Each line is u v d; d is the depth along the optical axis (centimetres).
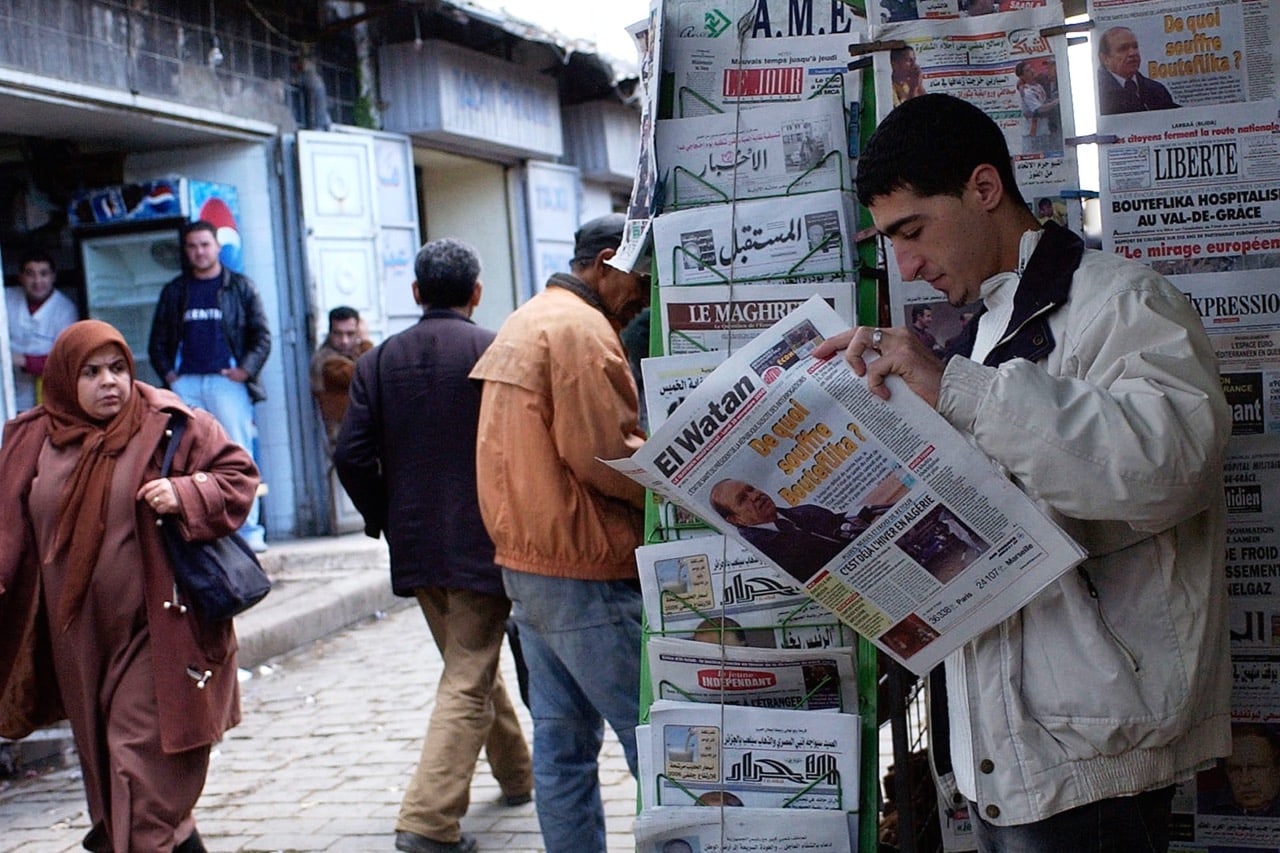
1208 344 200
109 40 862
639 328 455
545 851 413
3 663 401
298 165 1025
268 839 461
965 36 271
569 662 362
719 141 268
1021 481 203
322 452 1024
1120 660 200
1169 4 279
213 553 388
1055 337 204
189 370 920
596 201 1525
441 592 452
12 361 877
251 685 693
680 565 273
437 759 427
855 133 271
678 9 273
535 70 1341
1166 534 201
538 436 360
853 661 265
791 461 205
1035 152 276
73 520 385
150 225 934
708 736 268
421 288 465
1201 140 279
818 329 205
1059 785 202
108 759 390
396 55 1153
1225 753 213
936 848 312
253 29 1002
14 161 954
